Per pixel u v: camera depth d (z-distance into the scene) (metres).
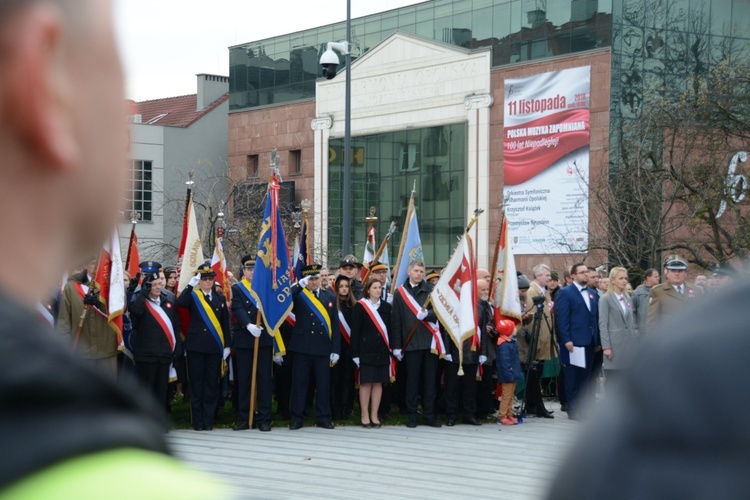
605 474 0.70
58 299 12.63
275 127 49.06
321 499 8.95
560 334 15.20
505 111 39.34
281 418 15.41
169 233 46.22
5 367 0.54
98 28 0.64
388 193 44.47
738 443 0.66
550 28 37.84
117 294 12.72
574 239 33.56
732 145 27.02
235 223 36.44
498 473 10.48
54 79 0.62
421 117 42.97
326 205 46.81
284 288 13.92
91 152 0.64
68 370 0.56
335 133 46.53
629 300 14.85
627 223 26.47
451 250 41.78
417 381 14.57
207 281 13.90
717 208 25.44
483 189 40.09
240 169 47.31
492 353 15.06
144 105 56.62
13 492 0.52
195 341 13.76
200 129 50.38
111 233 0.67
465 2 41.28
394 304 14.56
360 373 14.39
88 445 0.55
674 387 0.69
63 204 0.64
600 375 17.06
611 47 35.88
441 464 11.05
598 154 36.03
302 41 48.09
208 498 0.56
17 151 0.62
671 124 25.66
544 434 13.73
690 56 35.91
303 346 14.12
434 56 42.38
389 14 44.88
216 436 13.30
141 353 13.14
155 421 0.61
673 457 0.67
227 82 52.97
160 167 48.28
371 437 13.35
